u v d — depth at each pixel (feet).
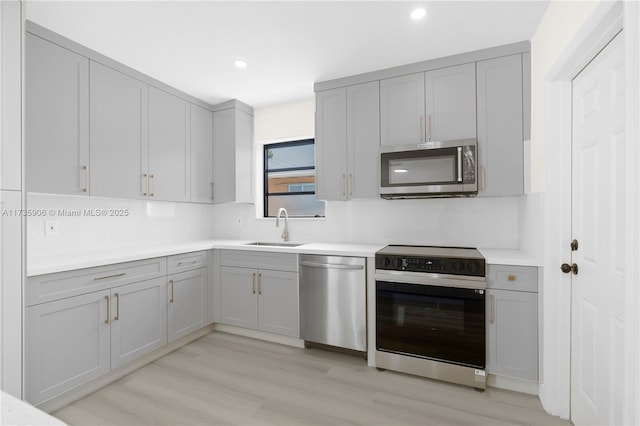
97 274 6.63
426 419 5.68
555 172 5.72
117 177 7.99
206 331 9.78
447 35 6.93
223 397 6.37
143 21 6.33
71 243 7.93
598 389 4.71
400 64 8.27
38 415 1.43
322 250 8.24
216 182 11.13
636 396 3.06
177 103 9.77
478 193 7.59
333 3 5.84
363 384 6.89
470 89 7.63
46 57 6.54
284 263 8.80
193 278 9.14
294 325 8.66
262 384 6.86
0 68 5.13
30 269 5.51
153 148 8.96
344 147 9.02
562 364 5.65
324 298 8.24
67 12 6.00
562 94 5.61
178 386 6.78
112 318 6.91
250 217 11.78
